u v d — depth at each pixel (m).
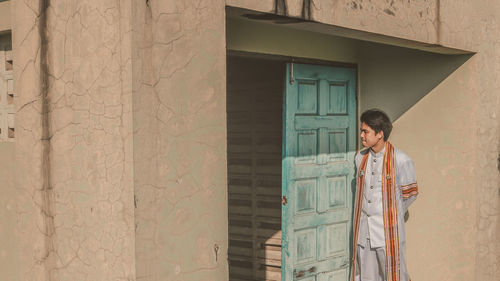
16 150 2.91
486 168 5.07
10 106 3.41
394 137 5.43
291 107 4.73
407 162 4.21
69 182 2.65
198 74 2.63
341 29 3.56
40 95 2.76
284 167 4.72
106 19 2.42
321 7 3.28
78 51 2.56
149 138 2.43
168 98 2.50
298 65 4.78
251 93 5.91
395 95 5.38
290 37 4.68
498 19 5.17
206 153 2.69
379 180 4.21
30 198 2.85
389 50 5.36
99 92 2.48
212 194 2.73
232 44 4.12
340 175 5.28
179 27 2.53
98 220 2.53
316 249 5.04
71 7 2.57
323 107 5.09
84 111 2.55
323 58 5.06
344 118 5.34
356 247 4.35
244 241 6.00
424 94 5.20
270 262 5.79
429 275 5.30
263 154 5.85
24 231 2.90
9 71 3.41
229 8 2.83
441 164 5.16
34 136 2.80
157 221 2.48
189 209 2.62
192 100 2.61
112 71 2.42
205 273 2.71
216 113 2.73
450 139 5.08
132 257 2.40
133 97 2.35
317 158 5.02
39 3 2.73
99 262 2.54
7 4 3.20
